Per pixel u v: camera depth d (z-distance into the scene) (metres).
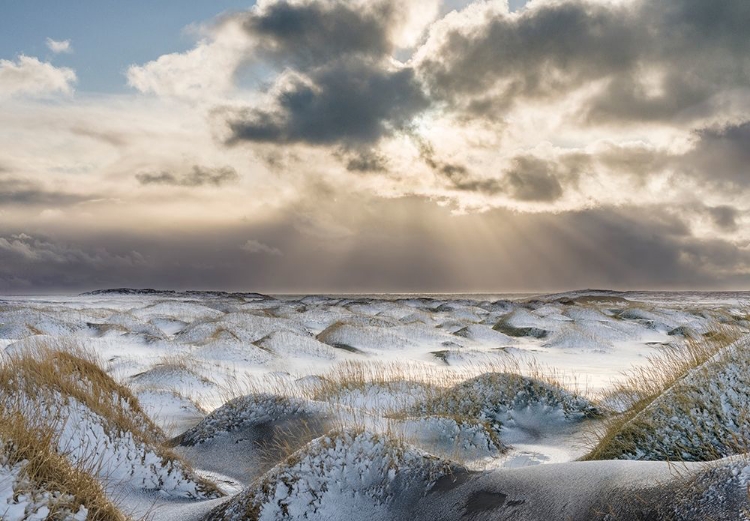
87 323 31.30
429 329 33.41
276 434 10.12
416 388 13.94
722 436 7.04
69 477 5.50
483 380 12.73
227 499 6.42
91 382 9.58
